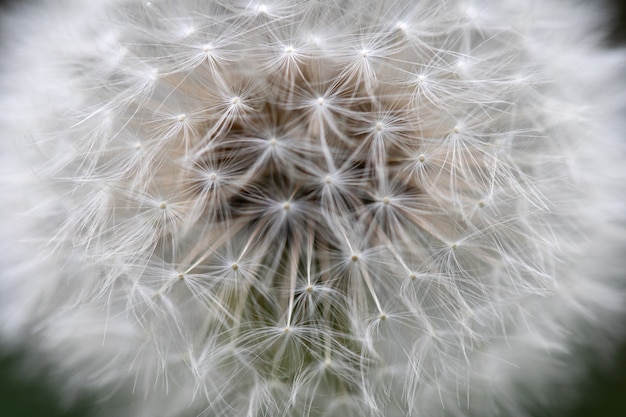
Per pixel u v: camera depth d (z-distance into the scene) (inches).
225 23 4.8
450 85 4.8
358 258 4.7
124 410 5.0
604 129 5.1
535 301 4.9
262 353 4.7
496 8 5.0
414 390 4.8
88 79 4.9
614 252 5.1
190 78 4.8
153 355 4.8
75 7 5.1
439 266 4.7
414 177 4.8
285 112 4.8
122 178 4.8
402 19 4.8
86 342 4.9
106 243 4.8
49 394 5.2
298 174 4.7
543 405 5.2
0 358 5.3
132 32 4.9
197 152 4.7
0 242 5.1
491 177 4.7
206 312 4.8
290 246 4.8
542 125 4.9
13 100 5.2
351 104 4.8
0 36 5.4
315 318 4.7
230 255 4.7
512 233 4.8
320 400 4.8
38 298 5.0
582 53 5.2
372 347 4.7
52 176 4.9
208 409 4.9
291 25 4.7
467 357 4.8
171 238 4.8
